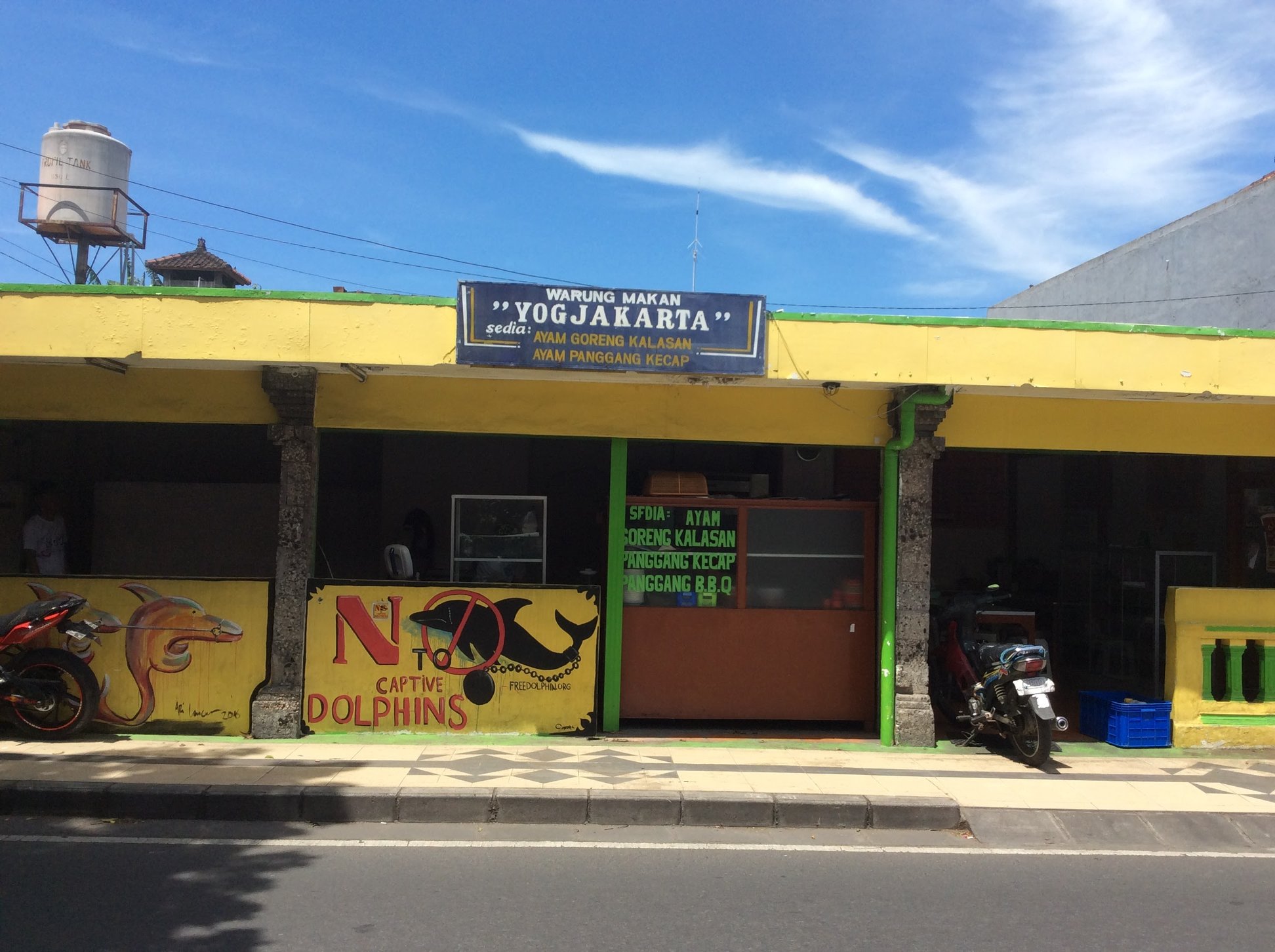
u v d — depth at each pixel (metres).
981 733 8.52
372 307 7.28
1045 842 6.26
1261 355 7.75
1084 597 12.23
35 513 9.55
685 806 6.45
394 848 5.82
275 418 8.14
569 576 11.23
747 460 11.45
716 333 7.33
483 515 9.31
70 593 7.96
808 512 8.95
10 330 7.15
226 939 4.46
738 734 8.59
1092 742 8.69
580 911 4.89
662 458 11.38
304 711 8.09
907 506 8.30
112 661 7.98
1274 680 8.62
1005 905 5.12
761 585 8.89
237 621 8.05
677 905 5.01
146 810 6.32
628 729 8.64
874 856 5.89
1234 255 14.52
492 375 7.86
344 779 6.72
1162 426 8.65
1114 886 5.46
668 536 8.84
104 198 17.72
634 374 7.50
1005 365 7.61
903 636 8.32
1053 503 13.23
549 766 7.22
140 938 4.45
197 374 8.14
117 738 7.87
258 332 7.25
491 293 7.19
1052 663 12.12
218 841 5.90
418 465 11.34
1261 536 10.97
